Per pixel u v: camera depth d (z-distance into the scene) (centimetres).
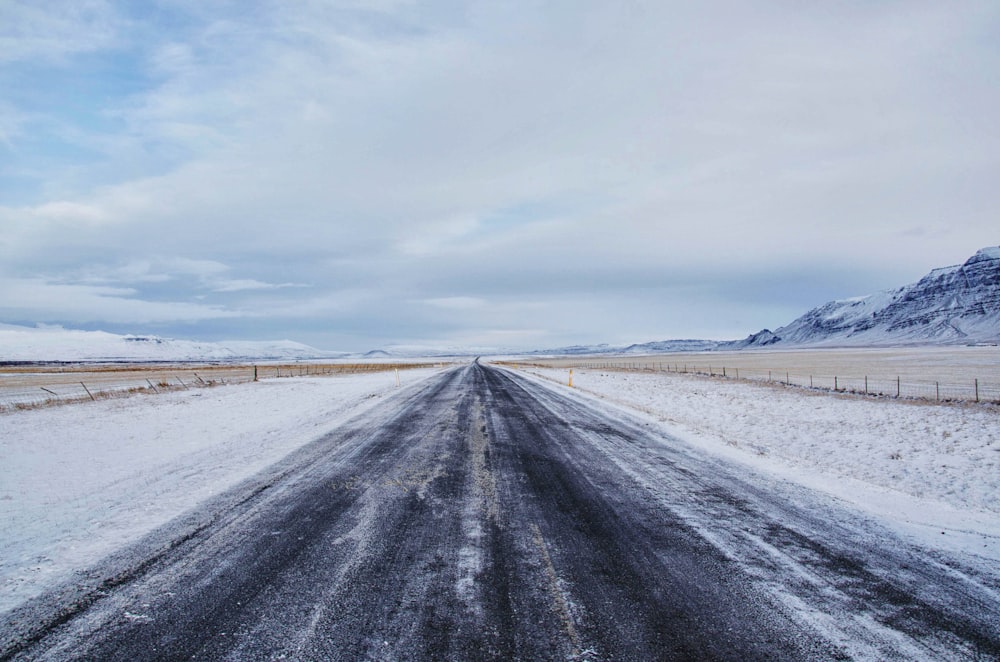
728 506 558
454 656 275
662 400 1845
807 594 352
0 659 270
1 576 372
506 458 801
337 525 487
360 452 842
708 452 859
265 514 519
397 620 312
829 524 502
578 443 934
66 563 396
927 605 338
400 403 1639
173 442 930
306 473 696
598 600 340
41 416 1324
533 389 2267
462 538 455
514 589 355
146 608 326
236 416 1307
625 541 450
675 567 396
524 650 281
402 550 425
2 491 600
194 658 273
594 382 2888
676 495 600
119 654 277
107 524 486
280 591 349
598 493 607
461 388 2312
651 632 301
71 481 648
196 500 567
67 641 288
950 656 279
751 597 347
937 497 637
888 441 1065
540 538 456
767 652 281
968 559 419
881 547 443
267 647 283
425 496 589
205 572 379
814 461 818
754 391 2277
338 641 288
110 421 1220
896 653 281
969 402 1722
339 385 2605
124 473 691
